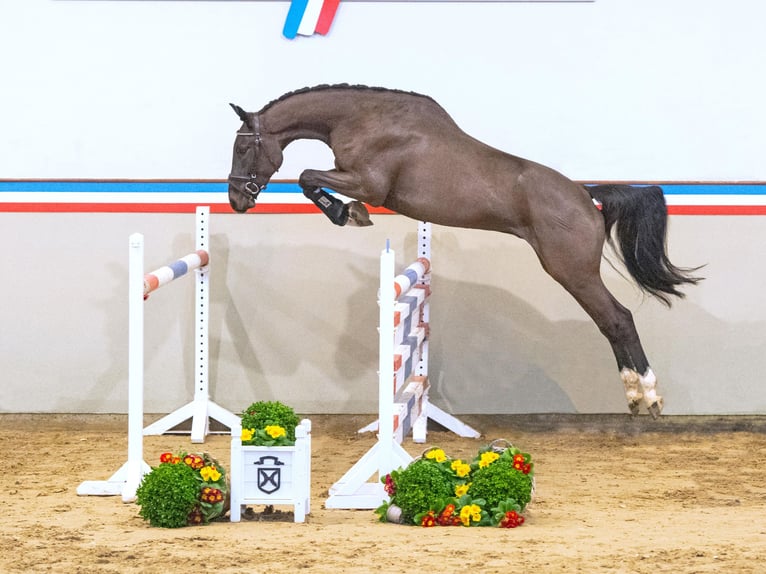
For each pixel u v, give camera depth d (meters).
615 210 8.67
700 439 10.02
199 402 9.82
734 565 5.21
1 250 10.21
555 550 5.57
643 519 6.62
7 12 10.03
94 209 10.16
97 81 10.06
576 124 10.01
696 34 9.96
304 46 10.00
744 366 10.16
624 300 10.16
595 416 10.19
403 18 9.98
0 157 10.13
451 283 10.16
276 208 10.16
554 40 9.97
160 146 10.11
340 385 10.21
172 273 8.36
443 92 10.02
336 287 10.19
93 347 10.24
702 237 10.11
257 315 10.23
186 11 10.01
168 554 5.49
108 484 7.44
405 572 5.11
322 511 7.00
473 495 6.44
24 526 6.29
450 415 9.99
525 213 8.44
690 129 10.01
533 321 10.16
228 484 6.70
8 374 10.26
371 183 8.39
